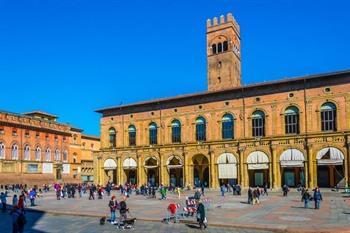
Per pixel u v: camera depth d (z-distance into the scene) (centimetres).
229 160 7800
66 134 12219
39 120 11125
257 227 3116
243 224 3253
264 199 5644
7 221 3903
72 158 13262
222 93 8075
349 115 6744
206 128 8206
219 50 10325
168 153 8594
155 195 6750
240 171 7619
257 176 8044
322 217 3619
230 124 7969
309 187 6919
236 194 6675
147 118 9100
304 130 7131
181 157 8400
